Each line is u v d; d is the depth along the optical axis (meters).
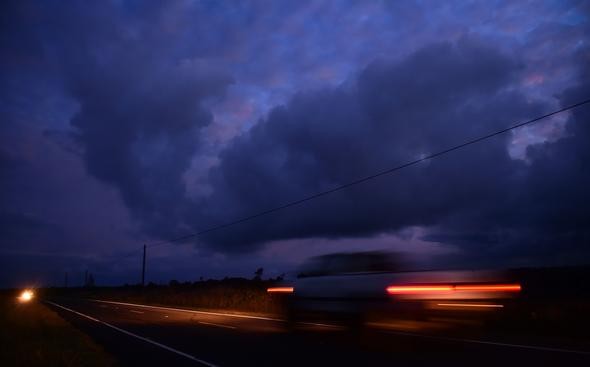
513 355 10.21
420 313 11.37
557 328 13.86
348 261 13.91
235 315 24.44
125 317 24.67
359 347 11.91
